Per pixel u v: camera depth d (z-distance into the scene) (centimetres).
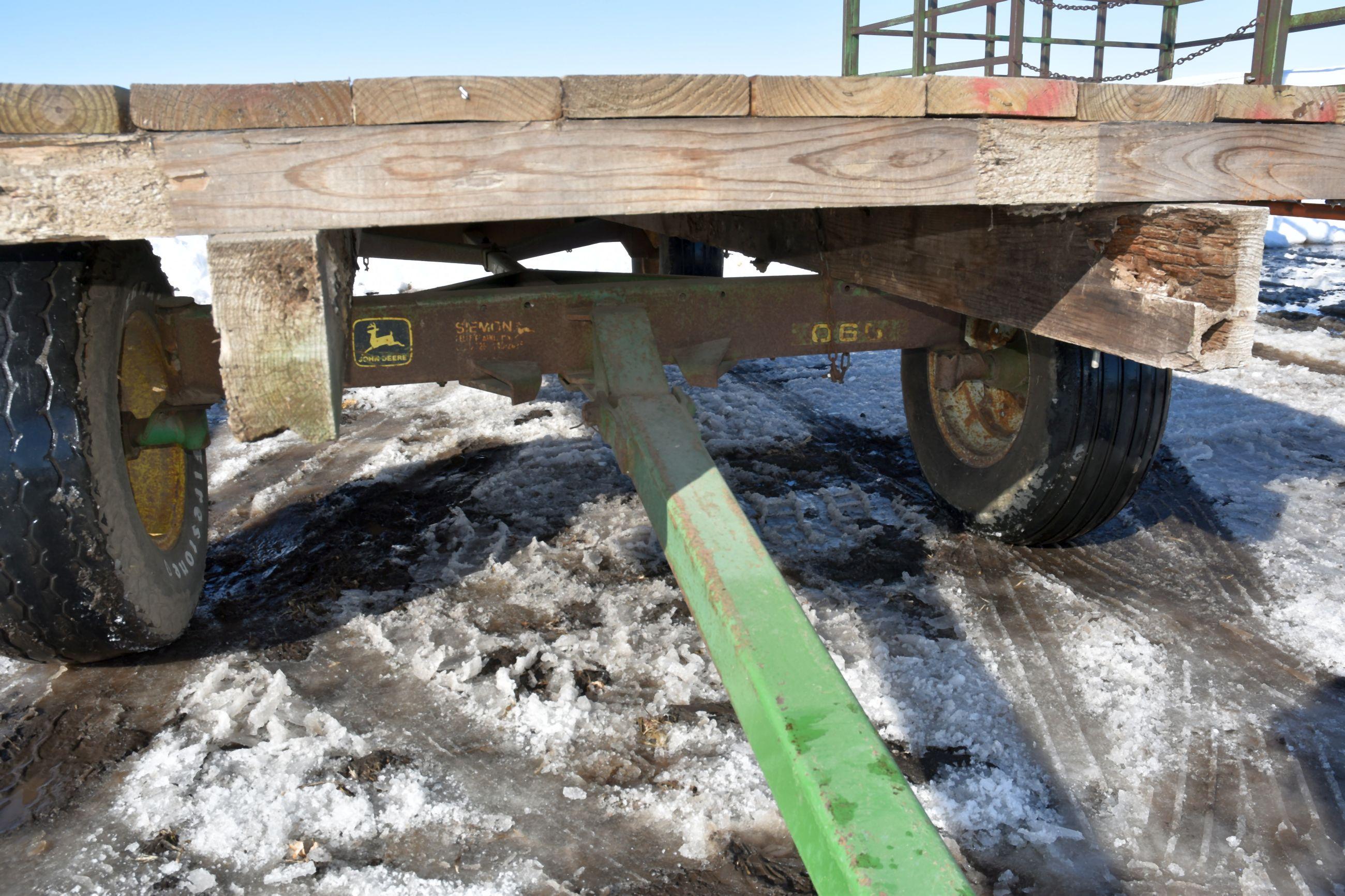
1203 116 183
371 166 147
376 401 593
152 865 204
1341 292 861
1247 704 264
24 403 224
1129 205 186
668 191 161
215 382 271
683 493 179
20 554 231
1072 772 237
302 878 200
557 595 329
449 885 199
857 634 300
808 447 495
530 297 273
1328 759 240
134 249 255
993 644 298
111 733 252
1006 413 366
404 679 278
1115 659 286
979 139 174
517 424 530
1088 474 324
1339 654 288
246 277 142
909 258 254
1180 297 173
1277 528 380
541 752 243
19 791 229
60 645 256
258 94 141
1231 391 570
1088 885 200
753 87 160
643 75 154
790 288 297
